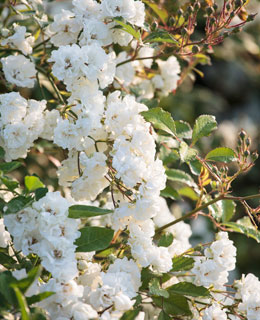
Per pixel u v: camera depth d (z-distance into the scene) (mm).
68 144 1248
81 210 1181
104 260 1276
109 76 1274
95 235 1207
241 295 1282
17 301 1152
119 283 1200
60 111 1299
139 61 1479
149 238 1255
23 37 1354
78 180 1269
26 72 1339
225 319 1255
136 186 1248
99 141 1271
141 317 1231
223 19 1327
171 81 1499
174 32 1406
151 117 1287
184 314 1264
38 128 1281
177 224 1389
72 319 1178
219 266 1272
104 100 1266
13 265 1222
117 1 1289
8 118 1264
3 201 1271
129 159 1227
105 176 1269
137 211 1235
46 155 1472
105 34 1300
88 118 1243
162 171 1245
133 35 1298
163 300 1270
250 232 1343
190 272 1367
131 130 1245
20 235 1186
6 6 1364
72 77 1257
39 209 1181
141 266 1259
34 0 1371
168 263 1256
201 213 1339
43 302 1178
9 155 1291
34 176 1195
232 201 1376
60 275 1175
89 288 1209
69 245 1181
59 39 1319
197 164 1323
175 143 1370
